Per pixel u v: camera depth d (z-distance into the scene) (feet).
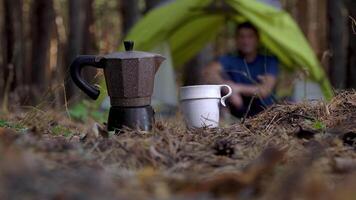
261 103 6.19
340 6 8.45
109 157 3.05
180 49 8.86
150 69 3.76
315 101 4.46
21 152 2.60
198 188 2.37
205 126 4.00
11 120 4.84
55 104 6.08
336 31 8.46
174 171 2.85
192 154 3.18
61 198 2.14
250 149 3.35
